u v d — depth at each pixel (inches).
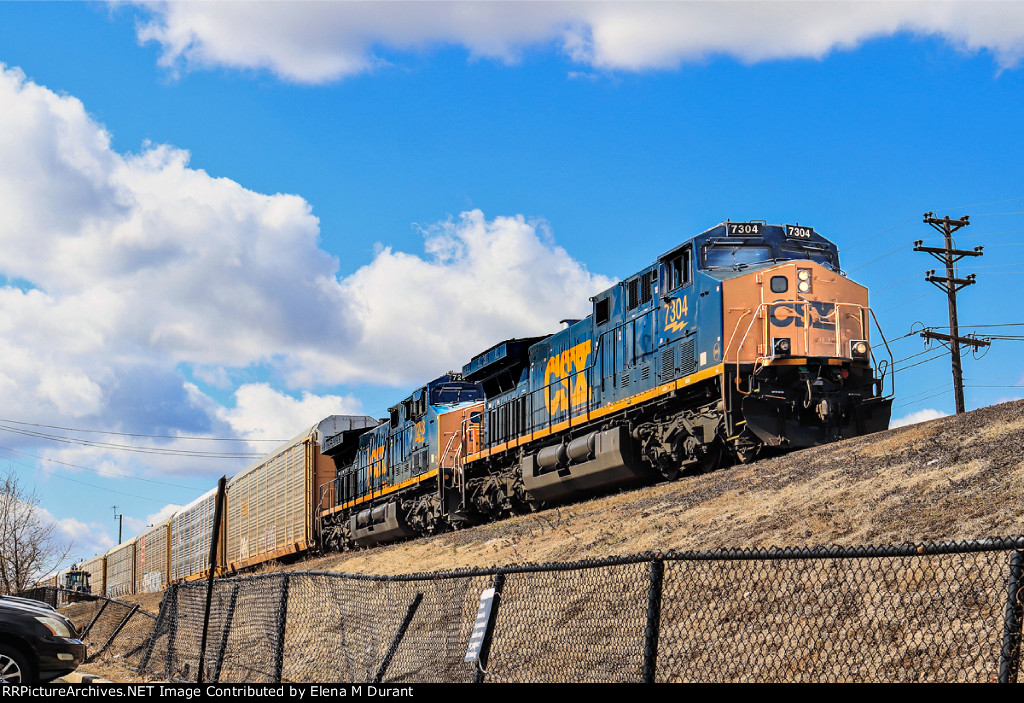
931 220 1572.3
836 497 554.3
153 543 2534.5
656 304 948.6
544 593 493.7
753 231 897.5
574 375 1097.4
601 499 924.0
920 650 317.4
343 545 1664.6
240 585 560.7
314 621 568.7
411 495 1457.9
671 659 371.2
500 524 1013.2
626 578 479.5
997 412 651.5
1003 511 432.1
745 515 589.0
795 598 391.5
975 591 339.3
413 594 491.8
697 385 877.8
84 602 1443.2
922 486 519.8
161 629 686.5
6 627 504.4
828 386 832.9
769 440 812.0
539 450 1141.1
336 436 1716.3
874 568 393.1
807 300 840.9
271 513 1898.4
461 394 1437.0
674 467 919.7
